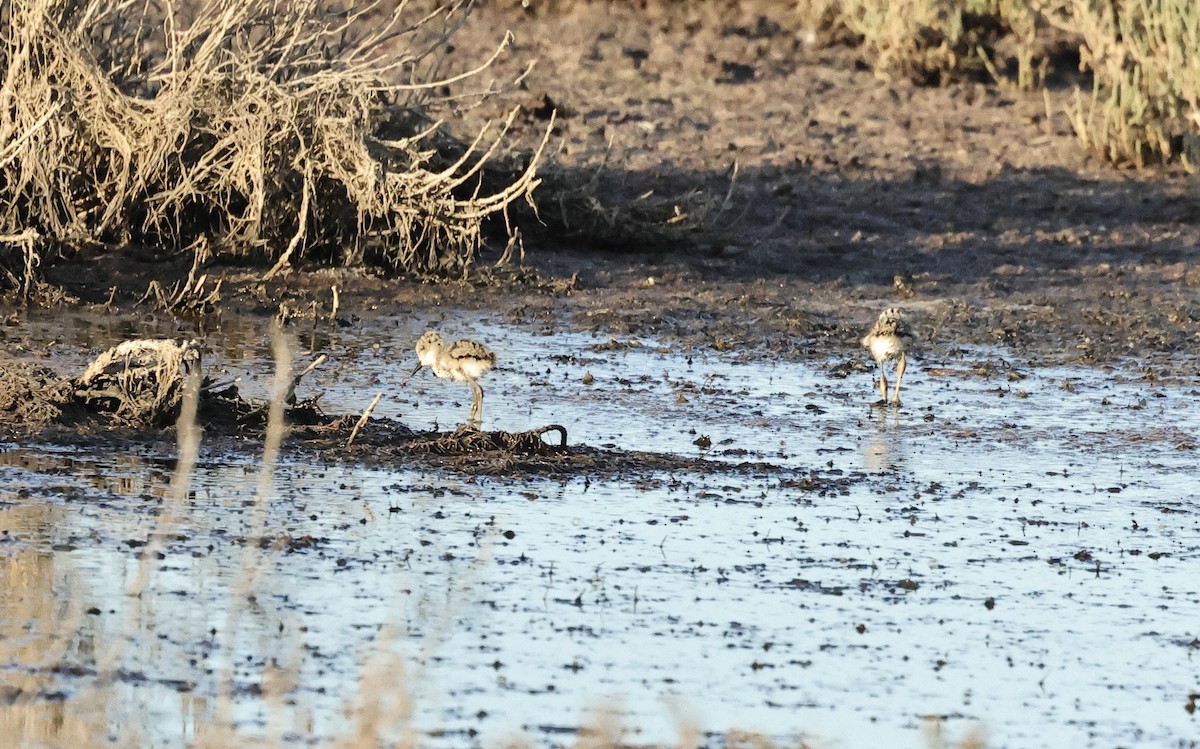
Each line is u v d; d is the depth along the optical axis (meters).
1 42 17.00
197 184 17.53
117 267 16.91
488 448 11.74
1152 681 8.12
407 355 15.02
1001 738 7.41
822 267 19.33
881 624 8.73
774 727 7.40
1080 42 27.66
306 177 16.95
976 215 21.28
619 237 19.42
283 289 16.94
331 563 9.21
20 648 7.84
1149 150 23.77
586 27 28.20
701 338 16.38
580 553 9.62
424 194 17.33
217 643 8.03
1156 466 12.35
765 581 9.30
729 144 23.20
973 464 12.20
